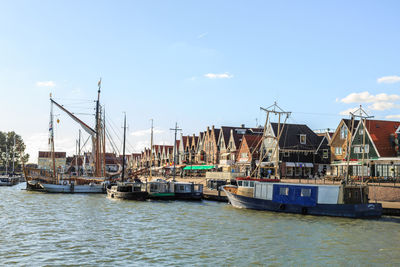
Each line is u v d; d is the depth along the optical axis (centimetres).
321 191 4209
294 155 7725
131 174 8625
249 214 4294
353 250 2645
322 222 3744
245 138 8312
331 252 2589
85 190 7362
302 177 7550
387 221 3803
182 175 9625
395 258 2466
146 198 5997
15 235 3050
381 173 6112
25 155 18238
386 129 6606
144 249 2630
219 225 3559
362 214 3959
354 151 6644
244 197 4816
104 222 3697
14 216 4041
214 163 9544
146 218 3972
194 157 10906
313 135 8212
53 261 2336
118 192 6041
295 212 4331
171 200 5991
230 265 2281
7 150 17262
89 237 2997
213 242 2848
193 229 3353
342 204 4056
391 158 5794
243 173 7225
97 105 8350
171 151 12850
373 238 3011
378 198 4744
